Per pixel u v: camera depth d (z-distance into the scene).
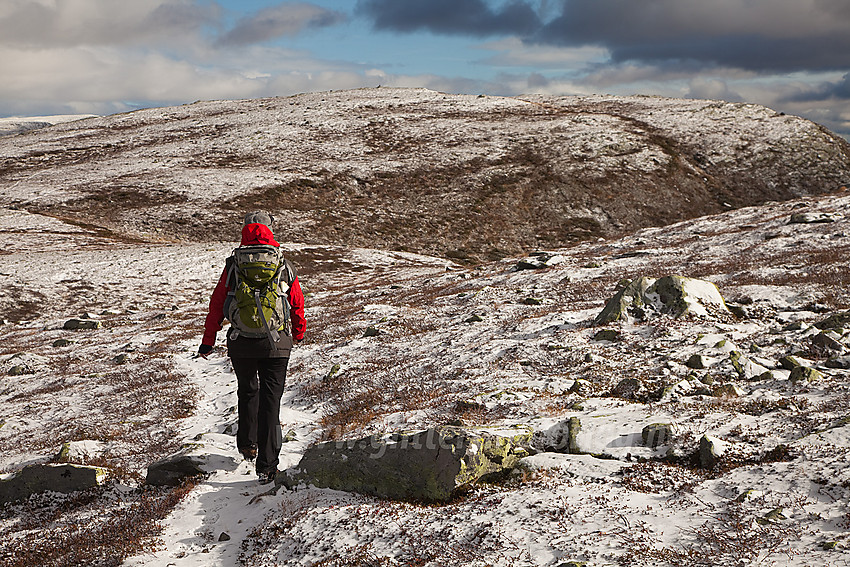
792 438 5.41
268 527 5.39
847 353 8.35
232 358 6.55
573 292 18.70
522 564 4.09
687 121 93.12
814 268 16.47
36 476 7.62
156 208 59.19
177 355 18.70
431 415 8.00
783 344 9.25
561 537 4.34
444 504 5.28
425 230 61.91
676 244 30.17
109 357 20.53
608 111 99.56
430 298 23.09
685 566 3.76
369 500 5.50
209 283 39.38
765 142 85.75
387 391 10.34
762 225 30.41
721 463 5.25
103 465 8.25
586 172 74.56
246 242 6.43
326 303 28.20
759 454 5.25
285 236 56.66
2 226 50.75
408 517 5.05
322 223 60.25
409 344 14.01
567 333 11.94
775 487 4.54
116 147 82.00
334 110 94.00
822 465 4.68
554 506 4.80
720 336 10.09
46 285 36.41
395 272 44.00
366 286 35.25
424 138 82.56
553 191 70.88
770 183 78.31
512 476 5.59
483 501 5.11
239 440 6.89
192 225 56.38
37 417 13.61
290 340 6.60
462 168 73.88
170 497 6.52
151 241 52.06
